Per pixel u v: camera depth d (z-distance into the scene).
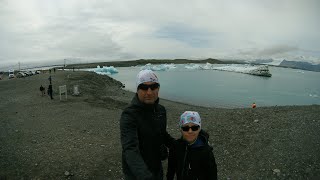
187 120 3.41
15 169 8.22
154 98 2.82
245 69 133.88
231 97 43.78
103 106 20.84
